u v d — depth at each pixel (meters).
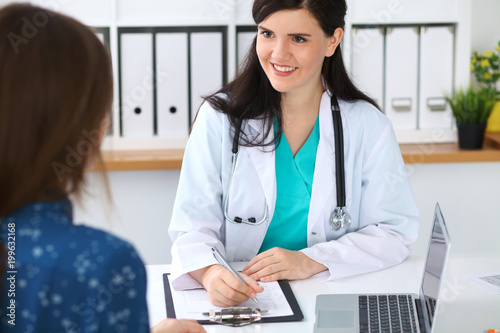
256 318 1.25
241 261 1.61
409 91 2.66
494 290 1.40
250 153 1.56
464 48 2.66
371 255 1.54
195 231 1.51
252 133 1.58
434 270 1.18
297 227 1.61
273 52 1.44
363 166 1.63
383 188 1.62
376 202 1.62
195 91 2.57
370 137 1.62
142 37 2.52
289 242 1.62
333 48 1.55
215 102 1.60
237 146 1.56
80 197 0.77
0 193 0.71
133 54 2.53
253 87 1.57
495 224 2.66
